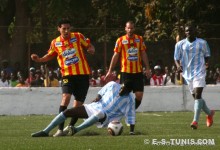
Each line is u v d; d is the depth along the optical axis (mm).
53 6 60438
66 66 24828
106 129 26375
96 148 19703
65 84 24875
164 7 63469
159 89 40062
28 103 38625
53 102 38938
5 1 56594
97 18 68062
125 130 26250
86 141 21516
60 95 38938
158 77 45375
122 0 63750
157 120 32250
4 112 38281
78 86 24938
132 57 28203
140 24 67312
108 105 23797
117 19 66312
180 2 62219
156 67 45500
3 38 55562
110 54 49031
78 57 24859
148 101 39906
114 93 23891
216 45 48406
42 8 60906
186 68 27578
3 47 55594
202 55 27375
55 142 21281
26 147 20000
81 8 62469
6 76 45656
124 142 21203
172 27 60969
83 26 69062
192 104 40219
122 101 23922
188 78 27547
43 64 47625
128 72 28203
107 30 47375
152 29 65000
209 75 48156
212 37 50375
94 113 23750
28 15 60719
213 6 63375
